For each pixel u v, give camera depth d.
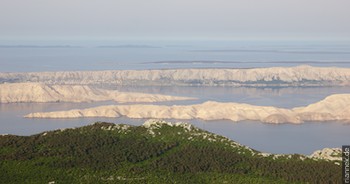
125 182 191.12
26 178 191.50
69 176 194.38
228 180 199.12
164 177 197.88
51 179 190.62
